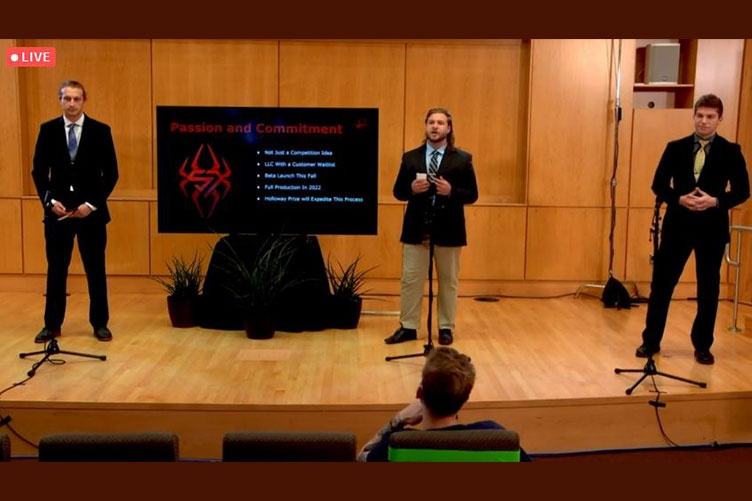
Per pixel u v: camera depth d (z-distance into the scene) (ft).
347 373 14.70
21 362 15.16
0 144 22.02
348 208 18.29
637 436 13.42
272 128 18.10
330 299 18.43
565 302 22.15
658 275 15.87
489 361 15.72
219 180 18.19
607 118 22.40
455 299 17.13
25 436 12.79
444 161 16.42
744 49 22.18
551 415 13.14
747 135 22.22
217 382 13.99
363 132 18.10
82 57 21.94
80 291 22.40
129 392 13.30
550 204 22.62
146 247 22.39
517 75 22.53
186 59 22.00
